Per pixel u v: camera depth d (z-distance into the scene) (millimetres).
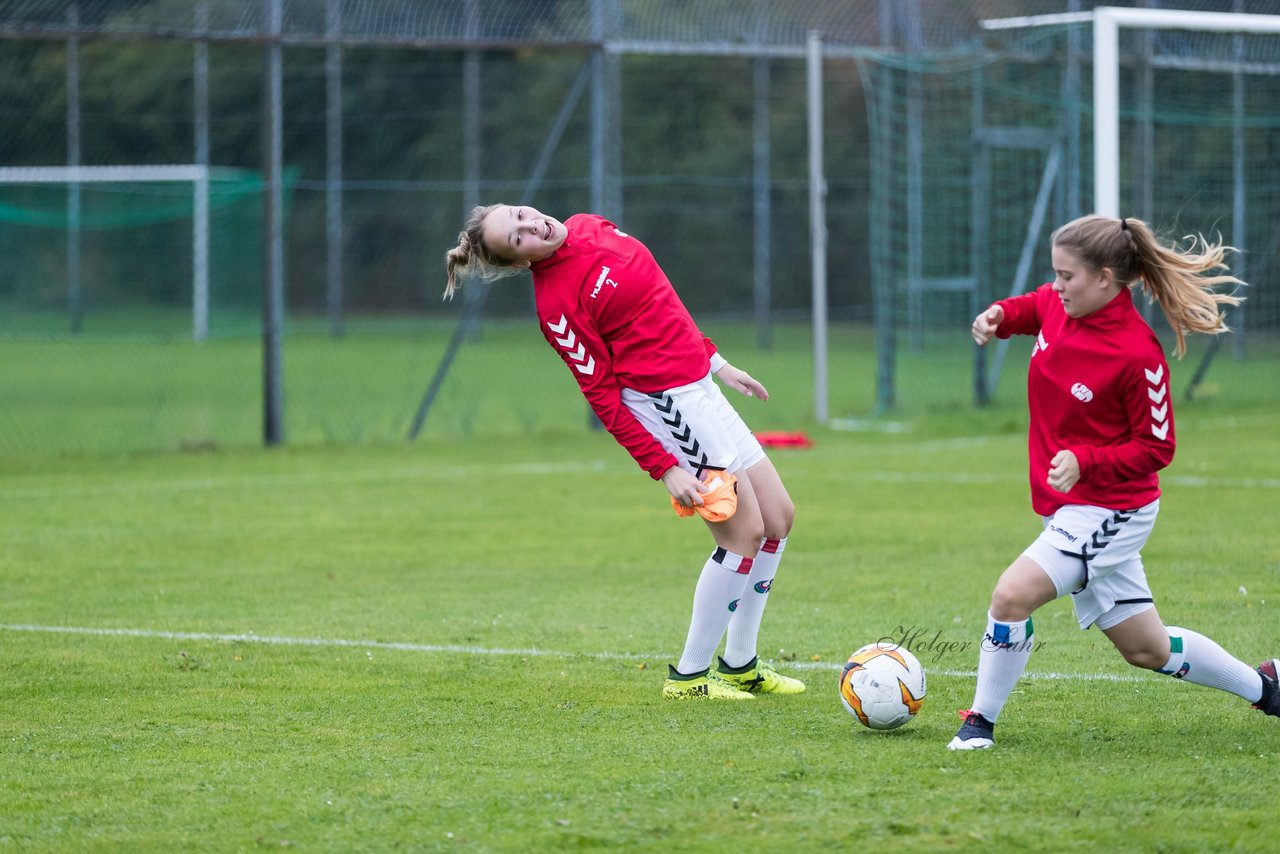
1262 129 78062
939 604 26312
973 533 34219
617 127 60938
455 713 18984
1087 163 70250
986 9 72562
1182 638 16688
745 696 19828
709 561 19594
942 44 65938
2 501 41188
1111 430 16000
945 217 76375
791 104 120000
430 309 123812
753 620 20016
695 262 119688
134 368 89188
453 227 124250
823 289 60031
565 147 123000
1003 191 74938
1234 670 16828
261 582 29406
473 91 90938
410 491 42844
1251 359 75500
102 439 57406
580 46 56750
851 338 109750
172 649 23234
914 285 67750
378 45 54875
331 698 19922
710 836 13594
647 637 24094
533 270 19594
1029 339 77188
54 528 36438
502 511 38875
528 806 14594
